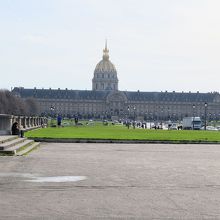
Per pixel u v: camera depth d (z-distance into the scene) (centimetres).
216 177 2827
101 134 8750
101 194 2189
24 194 2150
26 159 3794
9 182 2497
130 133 9744
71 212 1794
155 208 1892
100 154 4497
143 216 1744
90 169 3166
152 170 3164
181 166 3462
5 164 3366
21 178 2652
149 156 4353
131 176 2833
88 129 12606
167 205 1955
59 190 2278
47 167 3228
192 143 6712
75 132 9669
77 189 2319
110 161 3788
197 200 2067
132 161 3822
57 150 4934
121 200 2050
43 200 2019
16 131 6638
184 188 2391
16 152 4359
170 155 4500
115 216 1738
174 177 2809
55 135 7800
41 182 2520
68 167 3262
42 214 1748
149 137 7675
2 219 1656
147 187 2412
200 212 1823
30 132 9150
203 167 3400
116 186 2431
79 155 4328
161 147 5738
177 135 8938
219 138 7769
